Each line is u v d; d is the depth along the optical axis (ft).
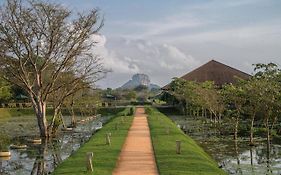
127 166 68.44
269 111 98.22
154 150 85.97
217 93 162.20
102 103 355.77
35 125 211.00
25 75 147.74
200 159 74.90
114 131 129.70
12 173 82.64
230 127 146.72
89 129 184.75
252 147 107.14
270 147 106.01
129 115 224.94
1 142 115.03
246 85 105.70
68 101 202.08
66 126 194.59
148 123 166.40
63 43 150.92
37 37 146.30
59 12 149.18
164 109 313.12
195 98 192.03
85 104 246.06
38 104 149.48
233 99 120.47
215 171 65.26
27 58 146.92
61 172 64.28
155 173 62.69
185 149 85.76
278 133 128.16
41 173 82.38
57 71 151.94
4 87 293.64
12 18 141.90
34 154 107.24
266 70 101.86
